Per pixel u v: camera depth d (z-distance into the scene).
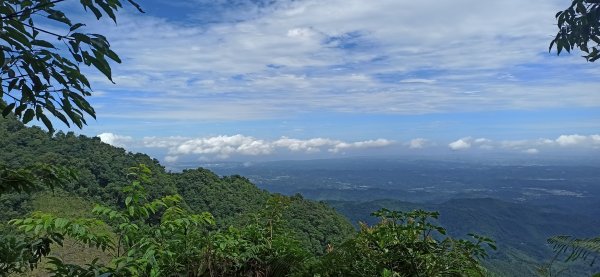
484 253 2.64
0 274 2.69
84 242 2.88
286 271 3.38
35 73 1.81
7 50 1.75
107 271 2.63
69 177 2.59
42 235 2.76
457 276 2.58
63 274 2.62
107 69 1.91
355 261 2.80
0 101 2.06
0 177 2.21
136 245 2.97
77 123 2.01
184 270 3.09
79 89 1.99
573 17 2.34
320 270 2.92
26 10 1.77
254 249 3.40
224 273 3.26
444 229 2.64
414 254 2.69
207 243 3.19
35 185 2.36
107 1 1.84
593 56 2.38
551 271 2.01
